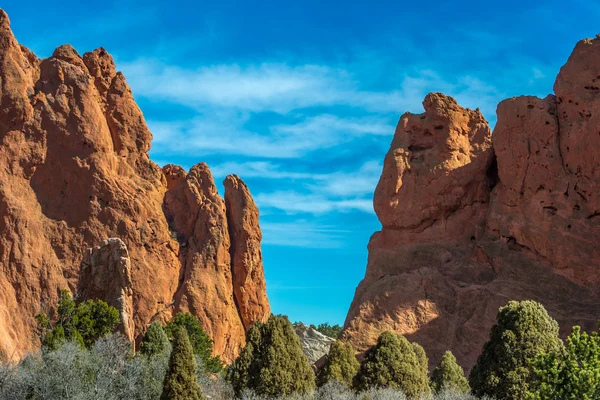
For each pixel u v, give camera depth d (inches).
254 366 1996.8
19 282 3041.3
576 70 2829.7
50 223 3159.5
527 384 1830.7
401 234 3011.8
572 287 2642.7
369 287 2842.0
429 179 3011.8
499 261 2783.0
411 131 3134.8
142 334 3063.5
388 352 2068.2
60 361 2129.7
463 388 2197.3
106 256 3031.5
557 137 2834.6
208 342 2829.7
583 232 2682.1
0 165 3144.7
